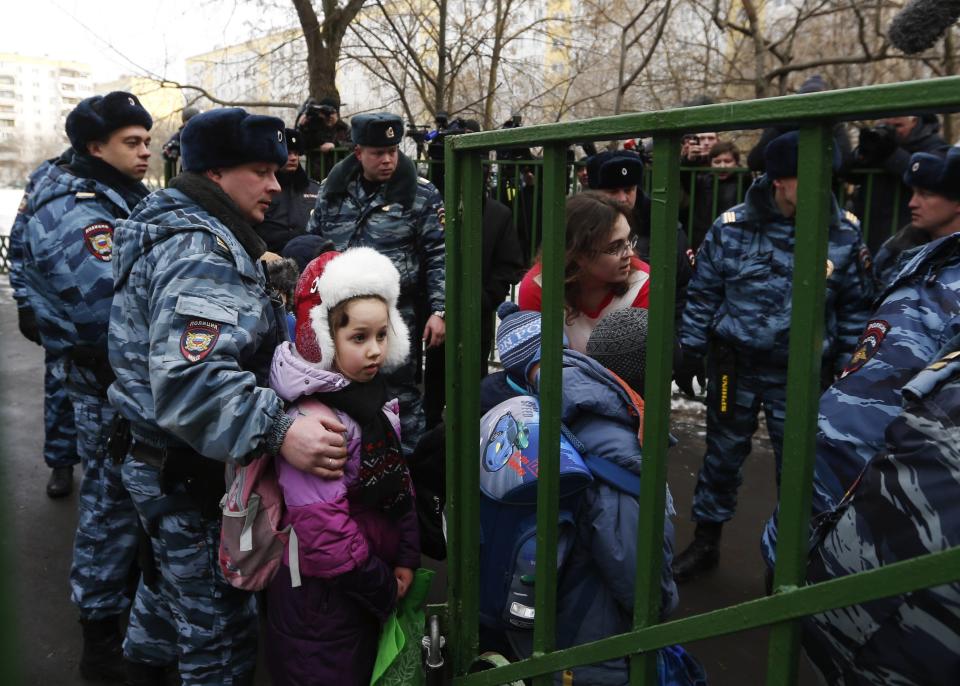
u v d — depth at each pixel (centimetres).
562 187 117
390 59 999
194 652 185
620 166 343
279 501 162
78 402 240
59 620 277
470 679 146
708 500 308
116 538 239
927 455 89
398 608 170
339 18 831
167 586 188
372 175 342
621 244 203
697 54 1115
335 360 161
